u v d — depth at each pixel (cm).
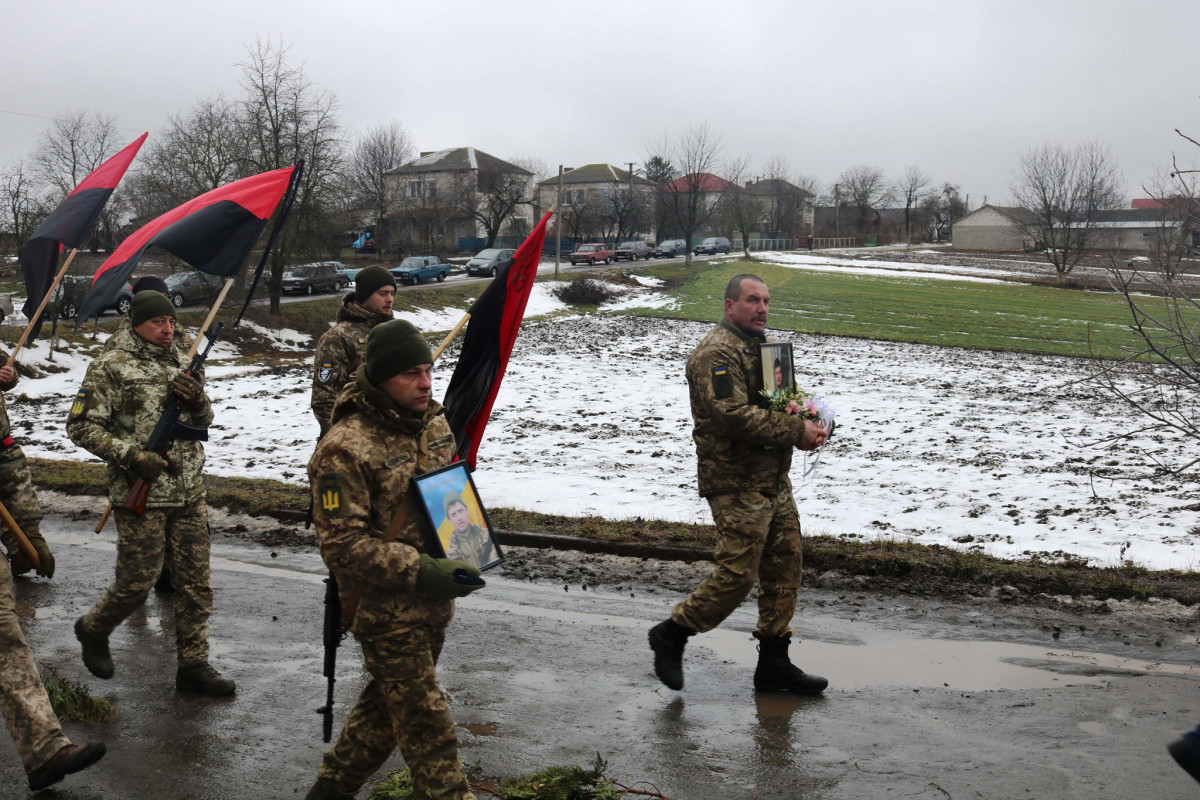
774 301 4591
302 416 1652
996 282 6519
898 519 952
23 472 701
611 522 858
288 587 716
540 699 509
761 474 506
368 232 8431
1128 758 434
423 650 331
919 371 2489
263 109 3684
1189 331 677
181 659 512
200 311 3478
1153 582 681
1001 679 539
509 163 9975
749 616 668
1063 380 2303
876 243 13175
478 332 470
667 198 9238
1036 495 1079
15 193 3425
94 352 2653
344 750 355
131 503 485
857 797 400
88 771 420
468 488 344
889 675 548
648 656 580
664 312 4228
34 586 709
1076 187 6556
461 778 333
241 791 404
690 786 410
